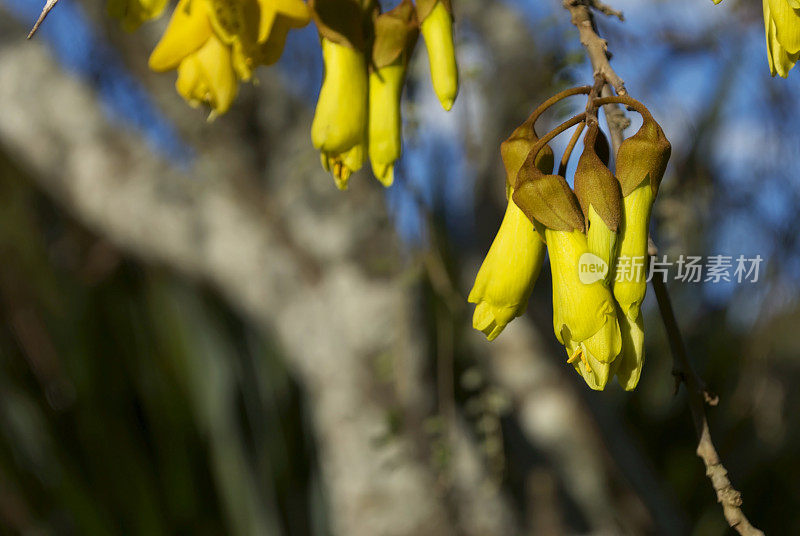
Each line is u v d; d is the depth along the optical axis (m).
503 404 0.89
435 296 0.92
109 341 1.23
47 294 1.24
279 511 1.18
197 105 0.56
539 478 1.06
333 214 0.98
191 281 1.16
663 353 1.25
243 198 1.01
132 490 1.19
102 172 1.02
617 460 1.01
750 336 1.22
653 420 1.25
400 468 0.96
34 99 1.02
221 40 0.55
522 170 0.53
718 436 1.23
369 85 0.57
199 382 1.18
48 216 1.31
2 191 1.25
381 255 0.97
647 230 0.52
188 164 1.03
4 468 1.18
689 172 1.10
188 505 1.20
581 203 0.52
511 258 0.53
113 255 1.24
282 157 1.01
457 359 1.07
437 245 0.90
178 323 1.18
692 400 0.54
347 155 0.57
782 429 1.24
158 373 1.20
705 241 1.08
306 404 1.18
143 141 1.05
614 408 1.18
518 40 0.91
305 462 1.19
